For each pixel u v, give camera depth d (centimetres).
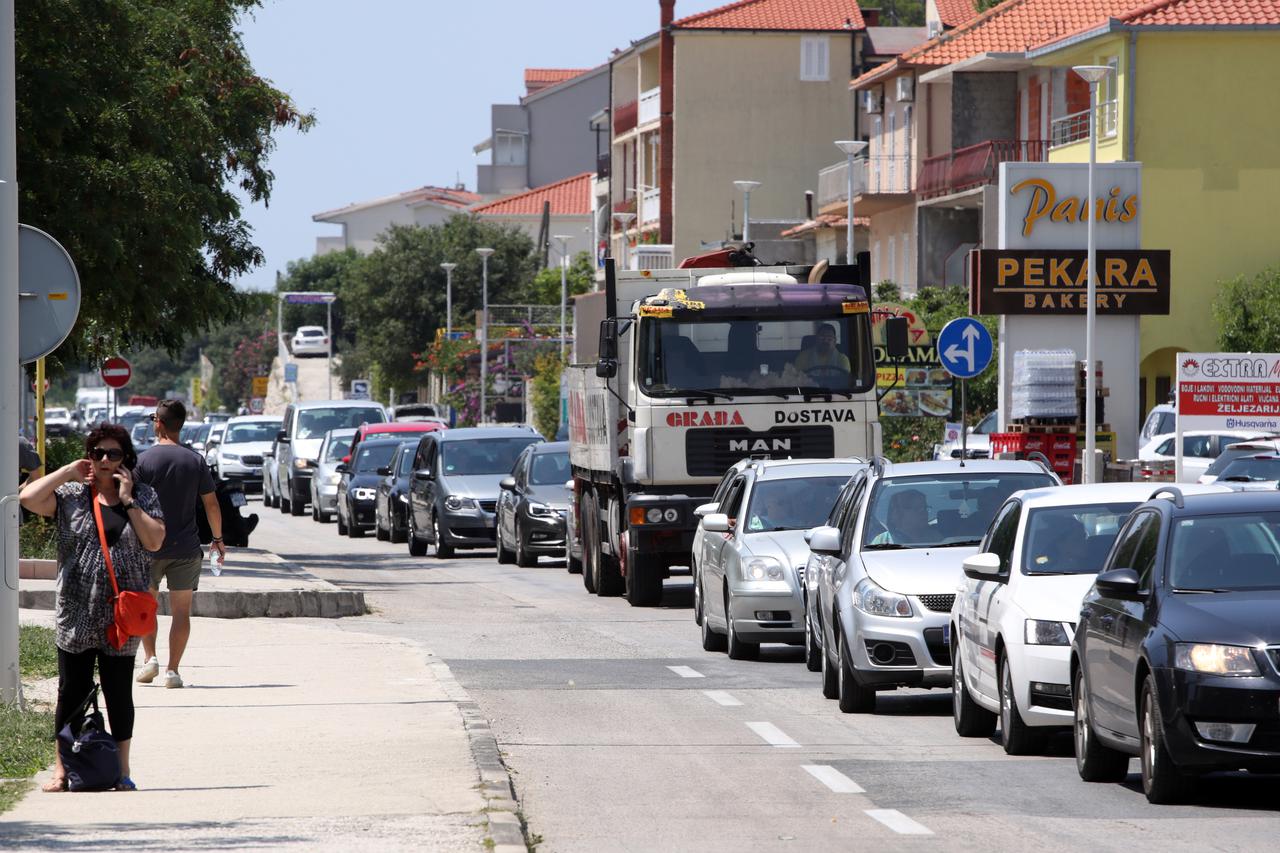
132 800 2761
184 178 7638
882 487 4316
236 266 9319
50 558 7044
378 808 2667
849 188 13550
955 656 3778
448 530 9625
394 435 12525
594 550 7381
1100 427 10219
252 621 5938
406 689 4219
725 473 6631
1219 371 8444
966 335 8850
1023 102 15712
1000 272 11425
